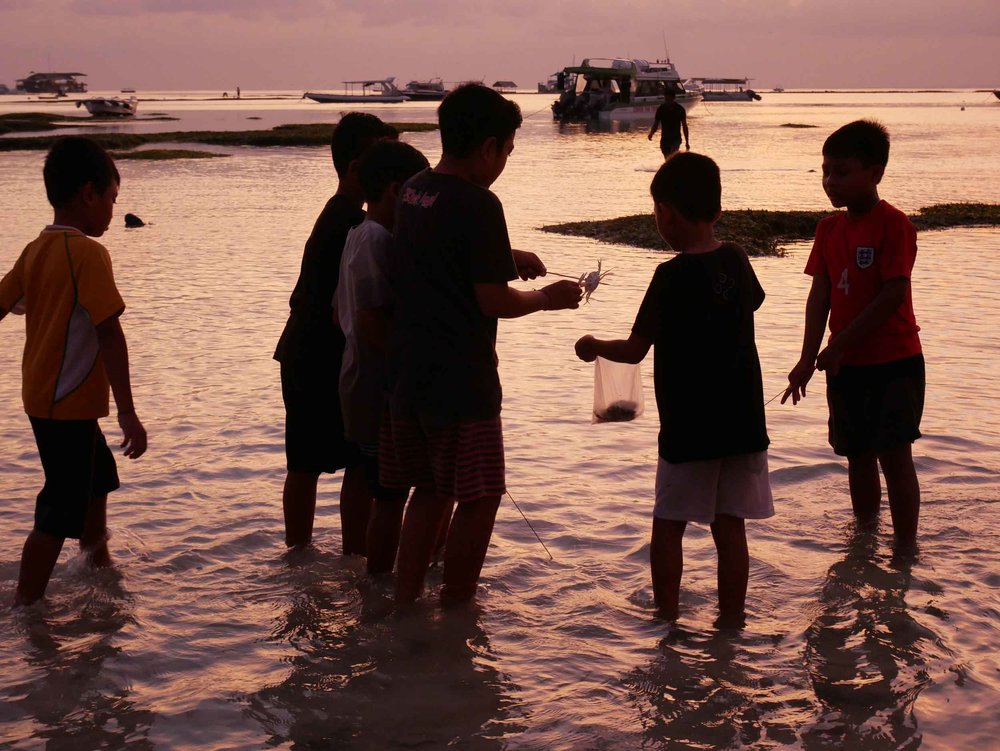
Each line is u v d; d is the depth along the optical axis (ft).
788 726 9.87
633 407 13.97
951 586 13.04
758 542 14.70
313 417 14.01
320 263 13.80
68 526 12.73
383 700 10.44
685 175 12.10
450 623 12.30
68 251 12.59
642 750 9.48
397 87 545.44
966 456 18.08
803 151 126.00
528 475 17.63
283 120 275.18
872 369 14.19
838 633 11.84
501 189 78.59
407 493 13.78
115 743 9.60
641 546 14.61
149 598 12.96
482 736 9.73
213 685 10.75
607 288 37.06
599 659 11.35
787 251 47.52
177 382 23.94
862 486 15.11
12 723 9.95
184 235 53.21
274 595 13.10
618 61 243.40
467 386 12.15
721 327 11.85
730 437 11.91
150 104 578.66
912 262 14.01
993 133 171.22
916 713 10.02
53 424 12.64
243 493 16.80
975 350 26.55
